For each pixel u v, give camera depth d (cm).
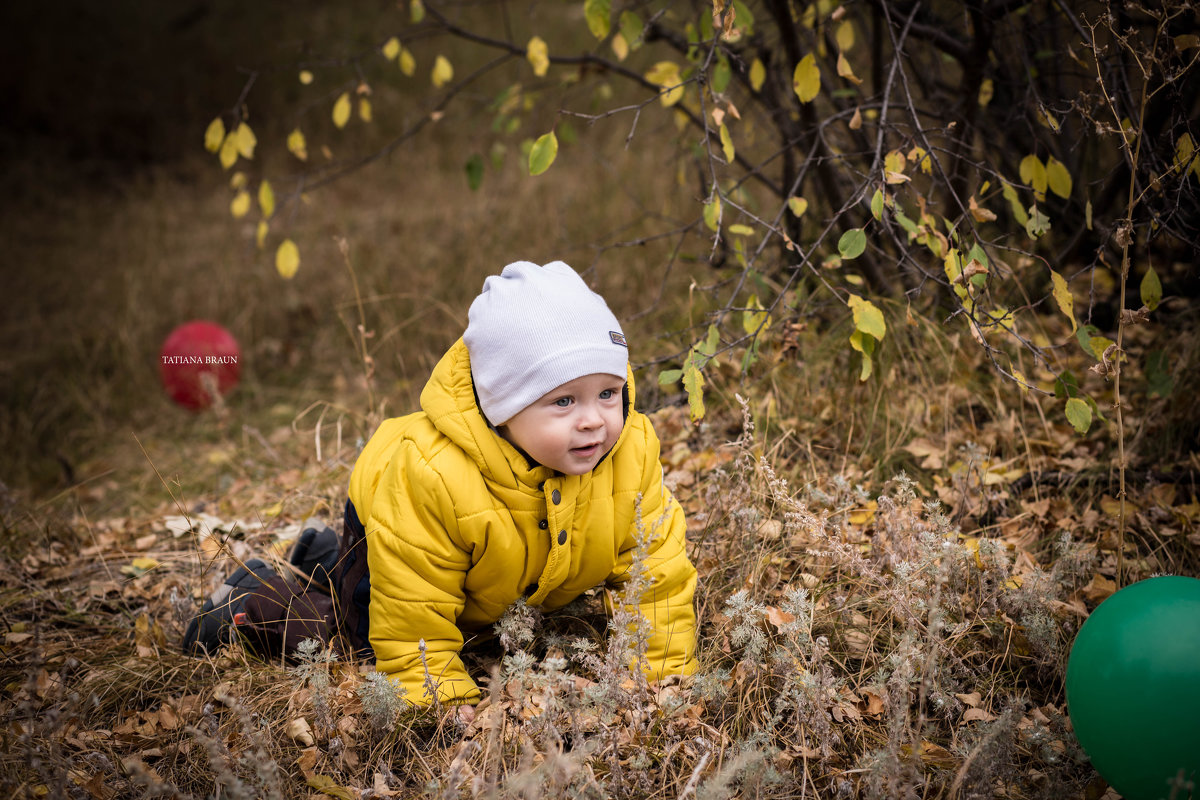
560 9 1045
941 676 212
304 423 468
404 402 444
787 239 257
